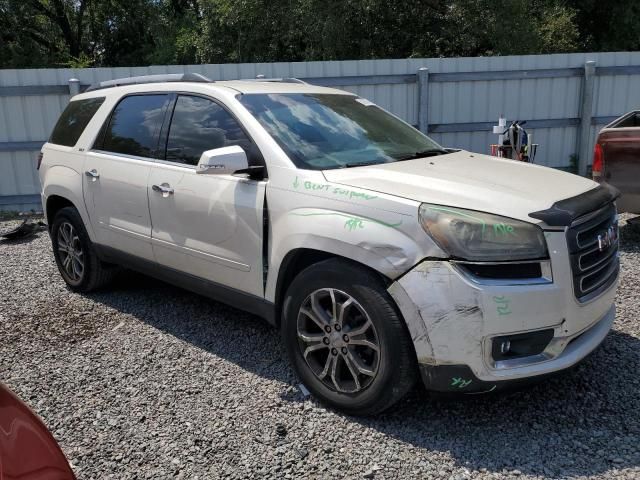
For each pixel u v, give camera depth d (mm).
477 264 2863
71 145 5359
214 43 19375
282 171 3605
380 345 3066
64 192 5250
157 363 4047
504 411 3332
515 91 10570
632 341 4117
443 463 2895
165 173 4297
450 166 3750
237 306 4000
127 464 2973
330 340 3303
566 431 3121
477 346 2869
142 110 4723
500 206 3002
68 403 3561
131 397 3607
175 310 5023
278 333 4480
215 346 4285
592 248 3178
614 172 6285
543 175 3672
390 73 10242
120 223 4742
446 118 10555
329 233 3217
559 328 2977
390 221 3049
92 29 27828
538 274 2928
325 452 3010
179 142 4328
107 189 4797
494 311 2838
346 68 10133
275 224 3547
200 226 4031
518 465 2859
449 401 3436
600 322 3418
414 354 3039
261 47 18453
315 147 3828
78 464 2986
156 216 4379
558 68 10484
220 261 3953
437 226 2922
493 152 8398
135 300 5301
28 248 7465
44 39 26719
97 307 5168
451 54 17859
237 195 3768
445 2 17359
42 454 1741
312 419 3299
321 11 16672
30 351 4305
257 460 2965
